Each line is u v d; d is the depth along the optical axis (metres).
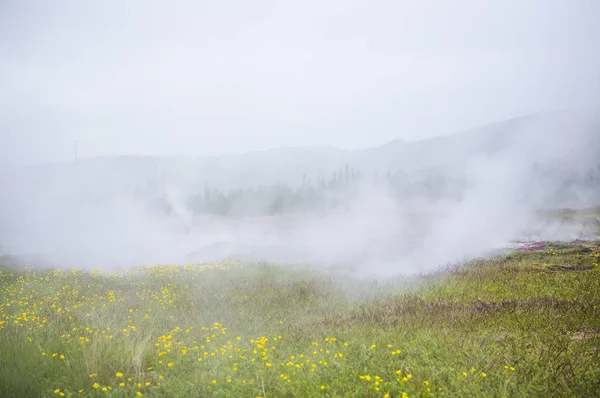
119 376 6.64
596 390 5.59
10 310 11.91
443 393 5.69
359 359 7.13
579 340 7.41
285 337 8.74
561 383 5.78
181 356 7.52
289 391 6.12
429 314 9.59
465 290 12.23
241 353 7.68
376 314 9.91
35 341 8.38
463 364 6.59
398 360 6.92
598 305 9.45
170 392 6.18
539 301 10.05
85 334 8.87
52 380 6.77
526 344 7.35
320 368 6.77
